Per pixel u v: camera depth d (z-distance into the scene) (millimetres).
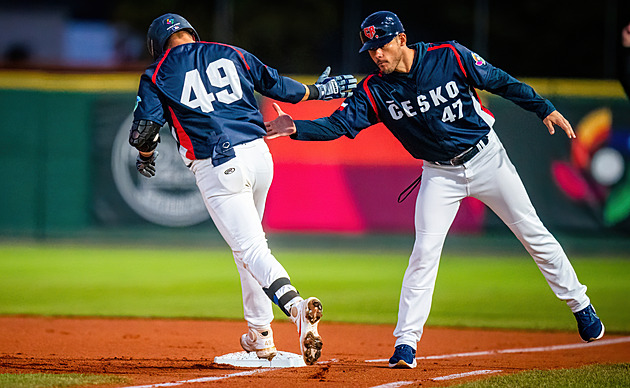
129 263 44531
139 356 19828
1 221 54531
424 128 17156
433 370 17609
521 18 80188
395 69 16859
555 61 80000
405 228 53281
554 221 52250
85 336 23641
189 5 88062
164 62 16312
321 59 84688
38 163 54312
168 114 16344
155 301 31984
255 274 15766
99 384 15219
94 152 54281
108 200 54281
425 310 17750
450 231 53031
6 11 91375
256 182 16406
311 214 53625
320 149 53656
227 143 15992
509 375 16453
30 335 23672
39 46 91812
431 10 82938
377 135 53469
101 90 54188
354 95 17641
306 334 14648
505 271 42656
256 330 18031
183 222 54031
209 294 33969
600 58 79312
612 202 51875
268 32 84562
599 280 39156
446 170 17500
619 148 51750
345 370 17438
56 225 54562
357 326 26656
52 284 36844
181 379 15984
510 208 17625
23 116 54188
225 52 16578
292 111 52875
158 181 54000
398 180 53344
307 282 37750
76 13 93188
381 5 83312
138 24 90812
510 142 52562
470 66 16828
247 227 16016
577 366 18719
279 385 15398
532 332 25859
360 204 53500
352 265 44344
